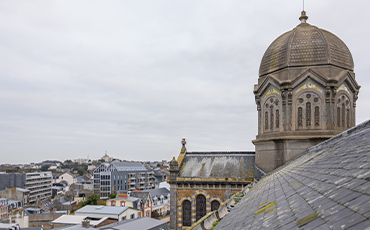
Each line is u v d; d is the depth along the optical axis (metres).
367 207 4.90
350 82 36.97
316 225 5.58
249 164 42.69
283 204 9.20
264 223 8.02
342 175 8.27
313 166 14.07
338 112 36.53
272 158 38.09
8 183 152.25
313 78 36.06
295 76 36.91
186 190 41.59
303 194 9.03
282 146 36.69
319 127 35.97
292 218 6.93
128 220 58.78
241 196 25.25
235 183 39.72
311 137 34.94
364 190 5.80
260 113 41.41
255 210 11.09
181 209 41.47
